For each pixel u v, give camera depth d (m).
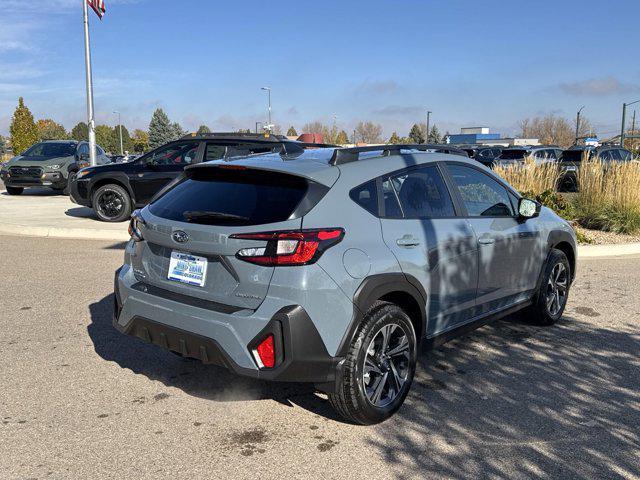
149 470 3.00
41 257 8.32
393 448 3.26
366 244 3.39
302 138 19.80
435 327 4.00
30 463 3.04
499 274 4.59
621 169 11.80
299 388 4.04
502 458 3.17
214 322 3.16
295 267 3.08
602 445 3.33
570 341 5.11
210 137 11.48
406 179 3.90
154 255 3.62
